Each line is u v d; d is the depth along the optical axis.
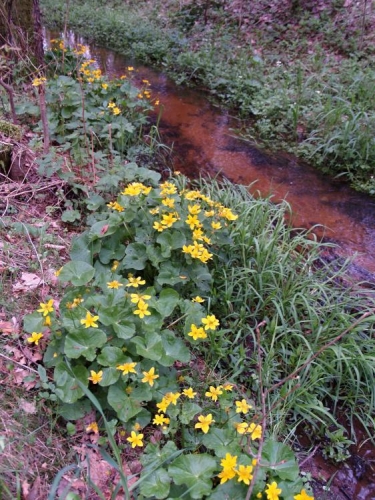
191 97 6.68
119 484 1.77
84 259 2.82
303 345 2.89
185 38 8.16
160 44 8.03
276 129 5.64
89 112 4.52
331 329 2.89
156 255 2.73
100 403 2.15
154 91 6.79
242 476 1.70
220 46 7.58
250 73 6.55
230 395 2.44
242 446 1.99
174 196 3.00
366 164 4.92
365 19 6.98
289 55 7.06
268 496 1.71
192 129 5.75
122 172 3.68
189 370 2.59
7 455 1.84
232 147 5.43
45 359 2.22
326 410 2.61
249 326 2.97
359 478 2.40
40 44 5.07
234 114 6.23
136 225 2.91
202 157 5.15
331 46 7.01
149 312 2.24
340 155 5.02
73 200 3.47
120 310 2.29
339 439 2.51
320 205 4.59
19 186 3.43
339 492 2.32
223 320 2.98
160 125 5.73
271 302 3.10
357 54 6.57
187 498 1.83
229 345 2.85
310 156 5.19
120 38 8.77
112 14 9.68
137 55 8.14
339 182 4.96
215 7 8.69
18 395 2.11
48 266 2.88
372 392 2.67
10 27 4.42
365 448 2.55
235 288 3.15
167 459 1.94
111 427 2.06
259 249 3.13
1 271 2.70
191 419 2.16
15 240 2.98
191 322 2.50
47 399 2.14
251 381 2.67
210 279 2.83
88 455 1.90
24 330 2.40
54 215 3.40
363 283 3.60
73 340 2.13
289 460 1.98
